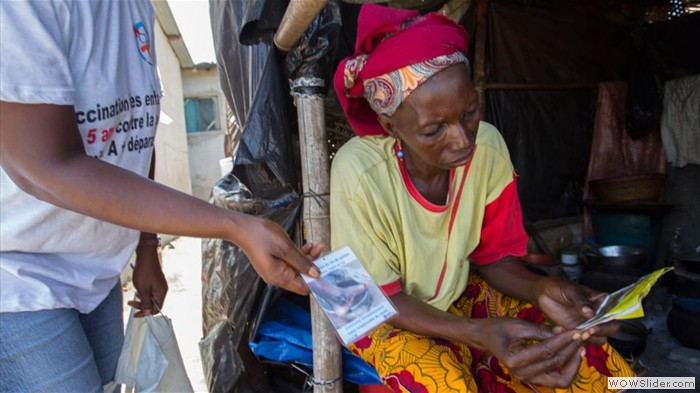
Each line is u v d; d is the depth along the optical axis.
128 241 1.17
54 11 0.81
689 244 3.62
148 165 1.23
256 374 1.91
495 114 3.67
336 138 2.14
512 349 1.12
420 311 1.29
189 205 0.79
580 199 4.09
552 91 3.82
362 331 1.03
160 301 1.52
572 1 3.70
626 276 3.09
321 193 1.48
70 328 1.02
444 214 1.40
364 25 1.20
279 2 1.55
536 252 3.74
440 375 1.16
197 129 13.21
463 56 1.17
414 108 1.16
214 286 1.99
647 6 3.97
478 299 1.60
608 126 3.91
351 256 1.13
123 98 1.08
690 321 2.64
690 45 3.50
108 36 1.02
